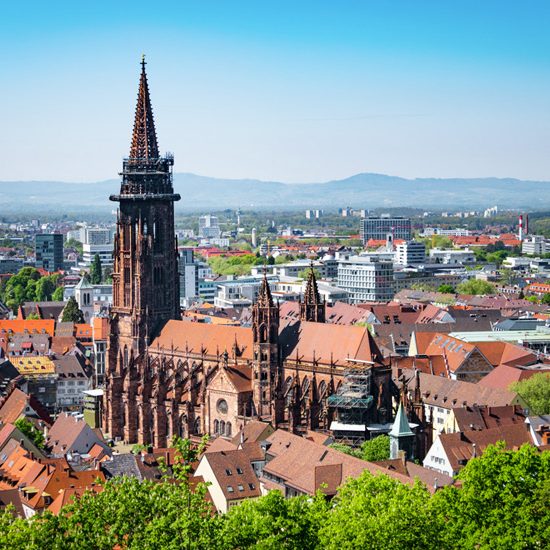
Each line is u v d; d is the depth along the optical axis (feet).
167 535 445.37
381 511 481.46
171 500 466.70
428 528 471.21
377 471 636.89
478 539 490.08
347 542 463.01
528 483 501.15
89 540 451.94
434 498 510.99
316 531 491.31
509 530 485.97
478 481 509.76
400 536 462.60
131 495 469.16
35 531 446.60
